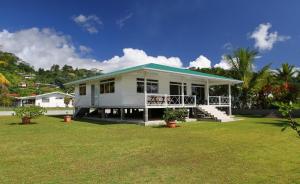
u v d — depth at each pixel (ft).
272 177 16.74
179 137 32.76
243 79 90.43
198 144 27.84
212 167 18.98
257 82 89.40
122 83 56.39
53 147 26.27
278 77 96.63
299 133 9.52
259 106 90.12
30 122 54.90
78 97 77.51
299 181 15.98
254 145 27.27
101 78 60.08
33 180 16.14
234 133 36.47
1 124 51.11
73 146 26.76
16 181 15.96
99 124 50.57
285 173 17.54
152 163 20.03
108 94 61.72
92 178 16.49
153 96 54.34
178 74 54.19
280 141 29.71
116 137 32.83
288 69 95.96
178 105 57.11
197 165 19.51
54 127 44.91
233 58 93.76
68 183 15.57
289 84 73.72
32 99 169.27
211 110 60.80
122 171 17.98
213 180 16.16
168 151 24.29
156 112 65.10
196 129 41.27
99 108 65.98
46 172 17.76
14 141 29.94
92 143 28.48
